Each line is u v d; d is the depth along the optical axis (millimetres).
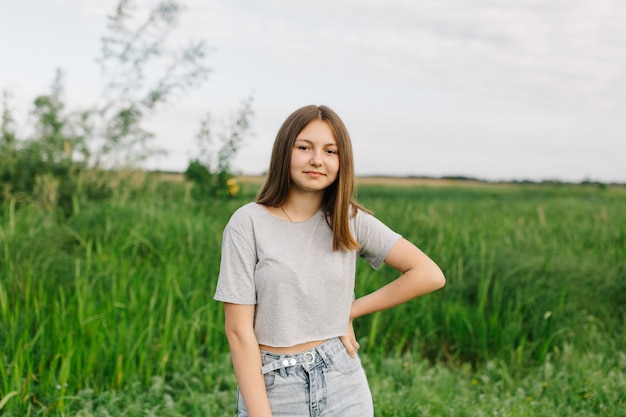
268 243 2320
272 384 2311
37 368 4324
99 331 4621
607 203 14602
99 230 7090
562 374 4723
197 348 5066
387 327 5824
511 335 5539
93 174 9695
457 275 6617
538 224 9781
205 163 10461
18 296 4977
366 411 2387
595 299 6145
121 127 10367
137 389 4246
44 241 6199
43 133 9742
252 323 2336
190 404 4145
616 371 4738
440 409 4066
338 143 2355
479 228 8711
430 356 5660
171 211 8773
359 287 6160
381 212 8648
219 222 8633
